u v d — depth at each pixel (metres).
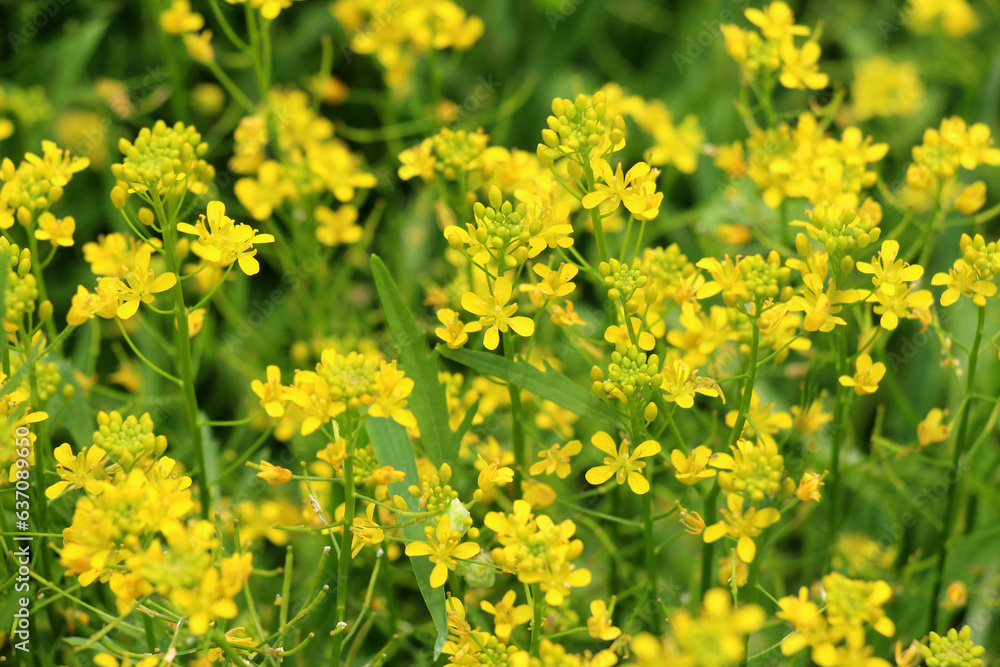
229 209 0.68
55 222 0.58
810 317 0.56
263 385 0.56
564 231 0.57
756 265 0.56
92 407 0.64
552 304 0.58
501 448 0.63
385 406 0.55
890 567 0.62
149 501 0.55
